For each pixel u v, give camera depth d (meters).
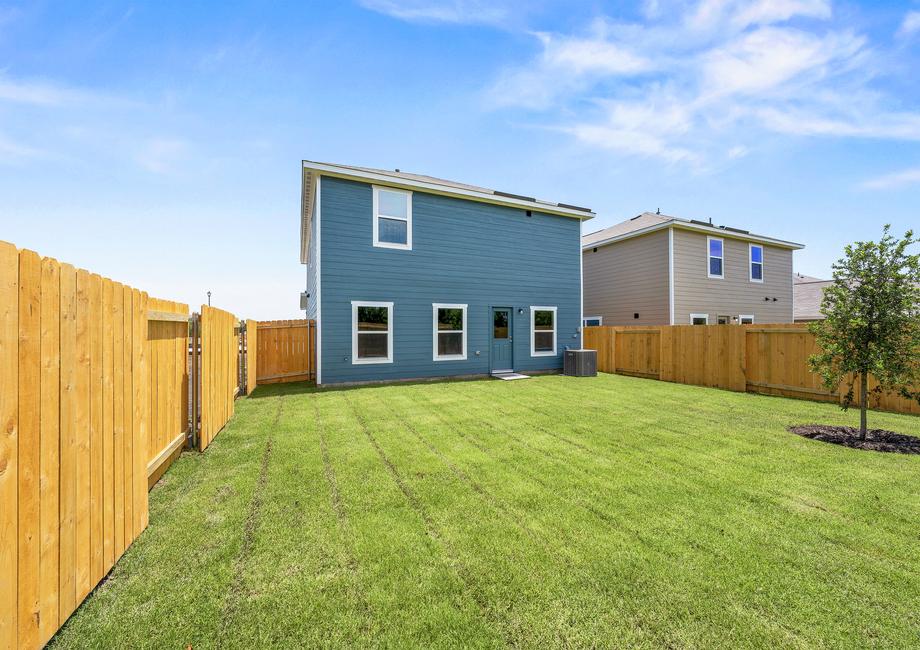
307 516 2.91
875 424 5.74
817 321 5.41
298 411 6.62
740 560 2.37
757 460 4.18
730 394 8.38
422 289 10.54
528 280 12.12
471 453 4.39
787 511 3.02
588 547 2.50
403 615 1.91
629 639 1.76
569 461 4.13
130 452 2.56
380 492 3.34
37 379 1.71
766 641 1.76
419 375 10.50
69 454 1.92
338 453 4.39
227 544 2.54
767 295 16.75
